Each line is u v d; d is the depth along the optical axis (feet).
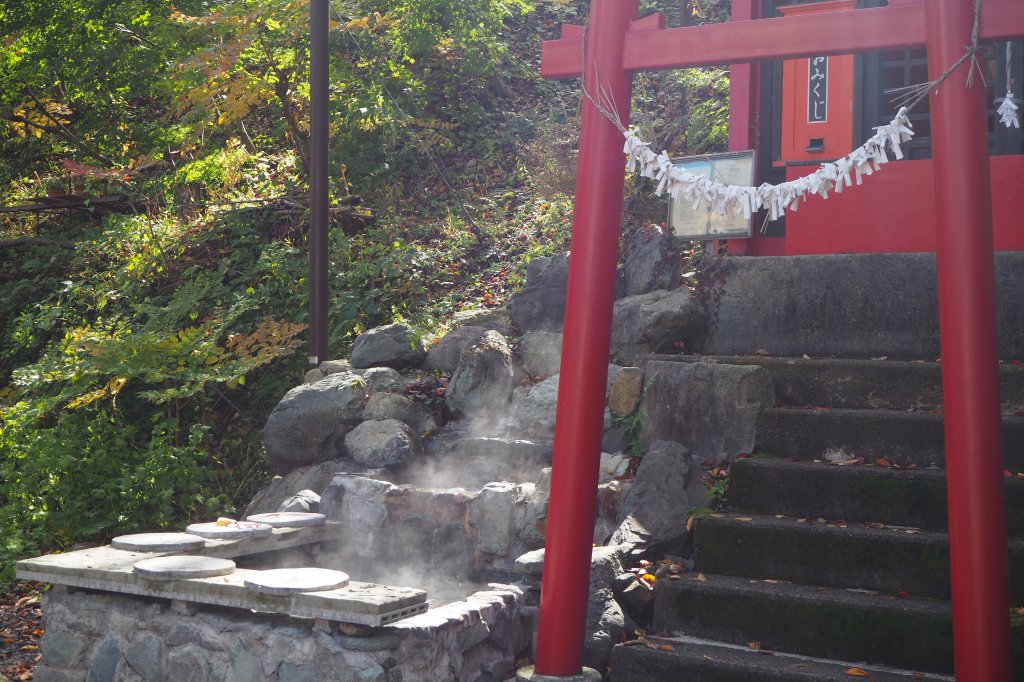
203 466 21.86
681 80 31.04
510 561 14.73
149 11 31.65
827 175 11.27
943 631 11.25
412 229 28.89
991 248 10.55
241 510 21.09
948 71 10.48
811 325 17.58
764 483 14.15
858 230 18.26
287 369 23.98
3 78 33.88
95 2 31.45
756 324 17.99
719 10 37.11
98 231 31.17
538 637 12.03
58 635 12.71
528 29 41.32
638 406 16.56
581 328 12.21
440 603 14.23
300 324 22.36
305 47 29.63
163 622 12.03
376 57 32.68
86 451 20.93
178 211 30.32
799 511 13.89
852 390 15.62
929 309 16.71
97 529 19.47
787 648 12.03
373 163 31.55
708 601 12.52
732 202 11.71
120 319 27.22
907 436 14.19
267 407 23.67
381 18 31.12
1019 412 14.26
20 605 17.62
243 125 33.30
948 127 10.57
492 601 12.37
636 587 12.89
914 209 17.80
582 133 12.60
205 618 11.76
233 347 24.30
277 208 28.89
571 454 12.05
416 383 18.84
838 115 21.42
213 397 24.17
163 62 31.48
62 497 19.94
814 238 18.67
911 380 15.21
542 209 28.09
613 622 12.46
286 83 30.27
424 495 15.39
